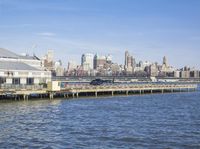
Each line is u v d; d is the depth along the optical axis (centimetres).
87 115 6788
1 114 6606
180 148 4066
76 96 10819
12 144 4188
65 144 4200
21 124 5562
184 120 6247
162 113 7356
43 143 4250
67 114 6862
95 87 11388
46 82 10638
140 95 13212
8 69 9875
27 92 8994
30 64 12594
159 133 4903
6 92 8519
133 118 6444
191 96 13562
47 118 6256
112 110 7738
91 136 4659
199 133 4928
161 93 15025
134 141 4384
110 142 4319
